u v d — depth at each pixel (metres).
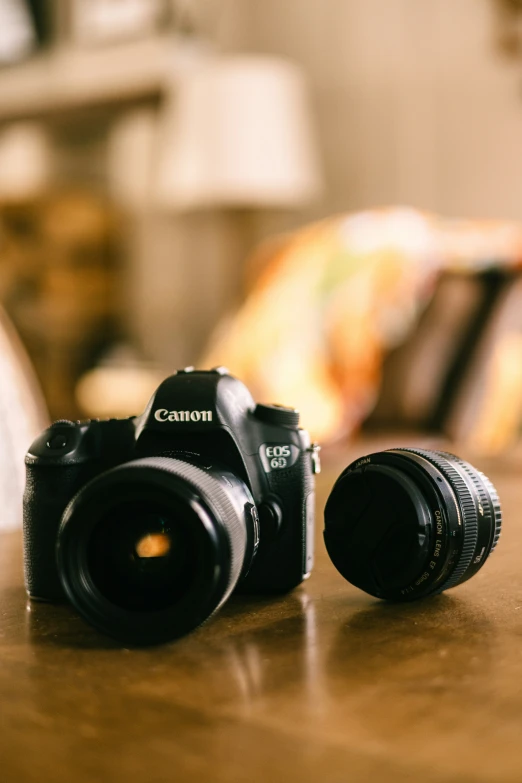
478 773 0.33
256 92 2.83
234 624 0.54
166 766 0.34
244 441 0.60
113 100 3.48
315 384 1.93
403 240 2.03
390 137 3.05
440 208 2.96
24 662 0.48
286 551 0.61
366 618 0.55
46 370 3.34
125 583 0.52
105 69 3.43
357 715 0.39
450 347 1.98
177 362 3.54
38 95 3.61
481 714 0.39
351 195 3.15
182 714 0.40
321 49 3.17
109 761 0.35
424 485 0.57
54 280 3.36
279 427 0.61
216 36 3.36
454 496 0.57
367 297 1.97
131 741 0.37
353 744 0.36
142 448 0.60
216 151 2.83
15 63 3.63
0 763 0.35
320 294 2.03
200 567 0.49
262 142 2.82
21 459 1.04
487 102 2.84
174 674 0.45
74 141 3.70
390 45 3.02
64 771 0.34
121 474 0.49
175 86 3.28
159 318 3.59
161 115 3.40
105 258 3.48
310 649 0.49
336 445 1.75
